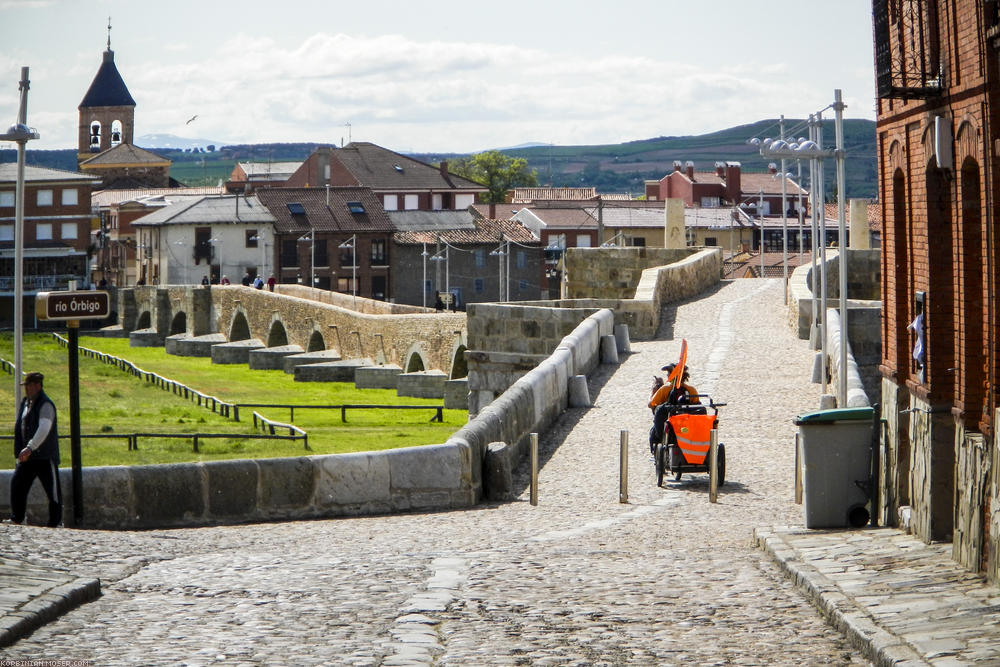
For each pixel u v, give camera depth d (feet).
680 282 163.63
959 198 44.75
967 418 44.04
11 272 433.07
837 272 165.68
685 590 39.50
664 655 30.78
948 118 45.47
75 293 56.95
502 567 43.98
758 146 142.41
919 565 41.11
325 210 460.55
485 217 513.04
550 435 87.81
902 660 28.71
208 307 379.35
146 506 59.98
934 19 46.91
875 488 52.90
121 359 305.32
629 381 108.27
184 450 176.35
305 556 47.57
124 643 30.86
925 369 47.62
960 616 32.86
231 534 56.80
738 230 502.79
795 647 31.76
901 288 52.75
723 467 70.44
